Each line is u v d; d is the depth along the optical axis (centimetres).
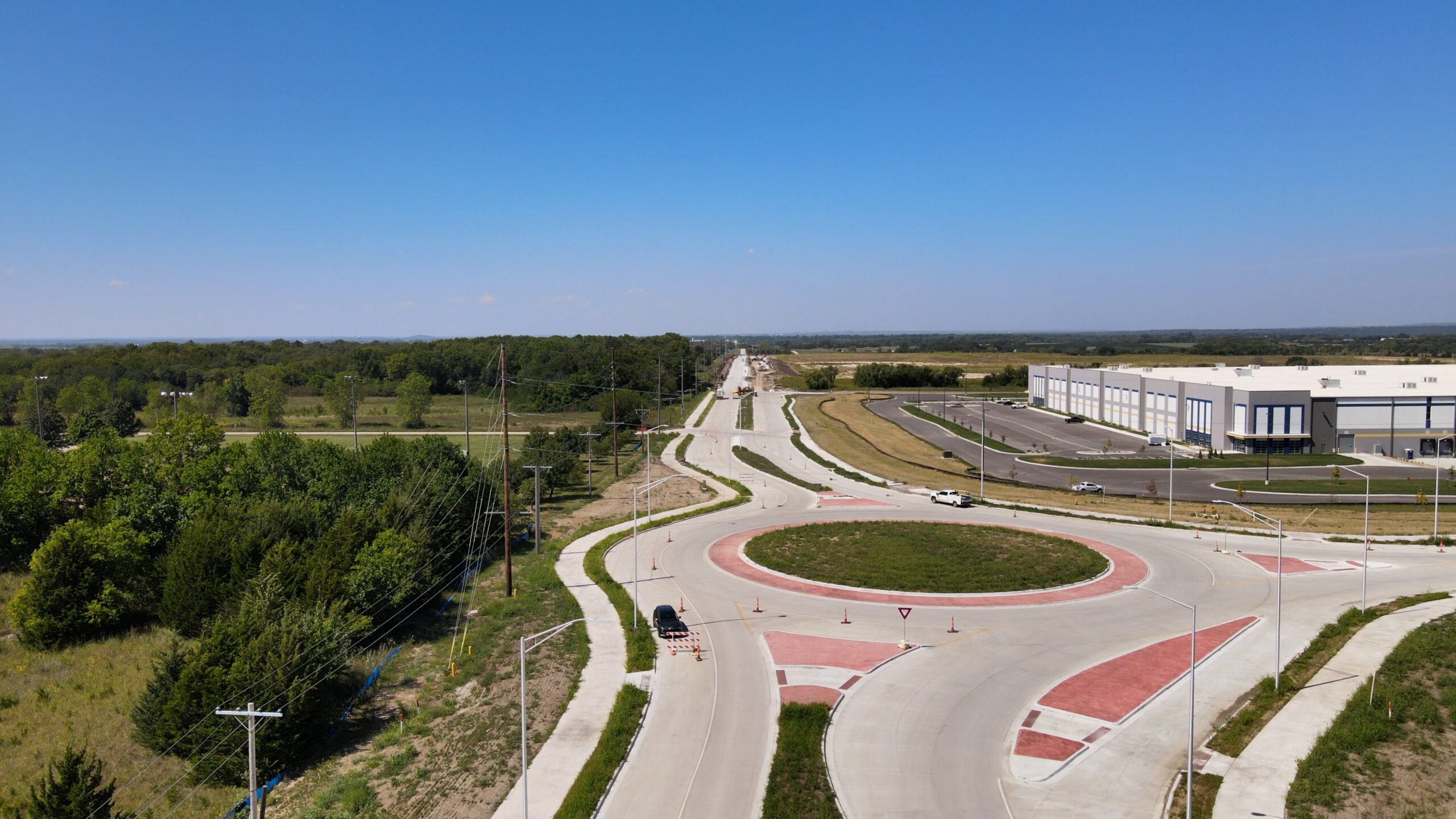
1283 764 3359
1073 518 7819
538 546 6800
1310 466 10719
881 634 4759
